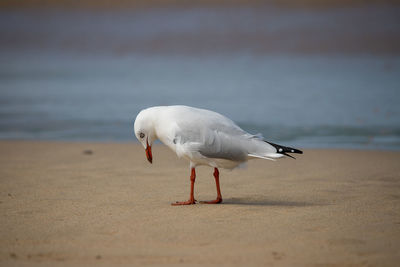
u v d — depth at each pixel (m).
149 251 6.54
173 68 30.98
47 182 10.63
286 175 11.30
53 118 18.97
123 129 17.28
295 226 7.56
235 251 6.52
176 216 8.13
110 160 12.93
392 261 6.21
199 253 6.45
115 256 6.37
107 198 9.34
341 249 6.60
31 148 14.55
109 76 28.66
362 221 7.81
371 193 9.62
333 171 11.62
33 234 7.24
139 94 22.92
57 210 8.51
